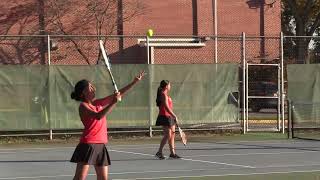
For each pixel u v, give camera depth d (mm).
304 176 17219
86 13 46500
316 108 30969
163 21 49875
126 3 47719
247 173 17734
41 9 45688
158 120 21125
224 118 30141
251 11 52875
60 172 18047
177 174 17500
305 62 38656
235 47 46500
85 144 11414
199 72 29641
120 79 28469
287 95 30984
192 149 24422
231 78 30156
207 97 29797
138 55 47719
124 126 28516
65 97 27828
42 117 27578
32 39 43094
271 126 32219
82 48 42875
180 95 29359
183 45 49094
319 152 23344
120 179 16562
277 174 17578
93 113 11281
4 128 27125
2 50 42719
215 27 49625
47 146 25953
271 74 35594
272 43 48719
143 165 19484
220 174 17516
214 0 49875
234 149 24406
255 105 33406
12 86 27219
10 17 45844
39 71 27562
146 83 28844
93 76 28109
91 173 17656
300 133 31266
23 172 18109
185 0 50625
